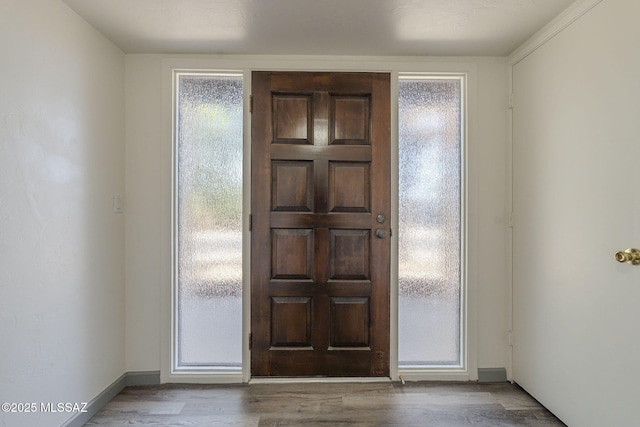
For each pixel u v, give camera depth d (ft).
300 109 7.59
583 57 5.52
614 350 4.97
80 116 6.00
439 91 7.79
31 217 4.97
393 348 7.64
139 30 6.47
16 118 4.71
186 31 6.51
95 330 6.42
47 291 5.26
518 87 7.30
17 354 4.74
